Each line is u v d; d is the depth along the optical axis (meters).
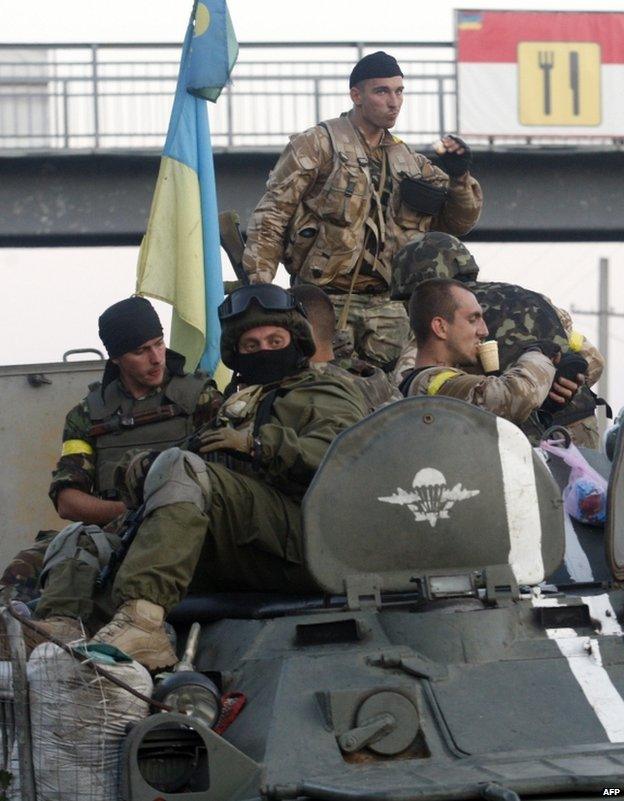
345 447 6.08
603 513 7.11
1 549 10.07
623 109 25.22
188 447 6.57
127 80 24.06
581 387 8.74
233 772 5.34
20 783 5.65
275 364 6.91
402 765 5.39
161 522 6.14
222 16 10.55
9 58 24.14
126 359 8.36
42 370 10.21
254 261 10.10
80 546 6.87
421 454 6.10
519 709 5.58
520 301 8.38
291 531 6.50
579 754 5.33
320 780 5.24
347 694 5.48
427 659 5.77
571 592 6.57
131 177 24.34
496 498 6.13
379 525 6.05
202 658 6.20
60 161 24.20
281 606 6.30
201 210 10.43
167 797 5.32
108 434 8.44
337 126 10.21
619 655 5.83
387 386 8.18
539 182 25.36
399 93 10.21
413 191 10.15
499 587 6.03
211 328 10.32
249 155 24.00
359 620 5.91
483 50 25.00
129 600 6.05
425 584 5.98
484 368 7.65
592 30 25.16
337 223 10.04
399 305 10.23
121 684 5.52
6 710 5.87
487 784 4.95
